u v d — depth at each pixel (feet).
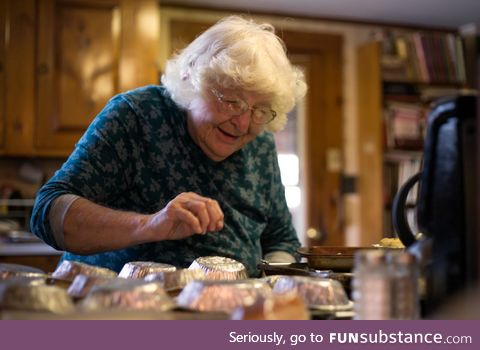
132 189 4.82
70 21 10.70
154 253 4.67
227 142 4.68
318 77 14.19
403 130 13.67
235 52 4.45
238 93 4.44
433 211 3.14
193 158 4.83
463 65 14.01
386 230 13.60
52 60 10.64
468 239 2.95
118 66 10.81
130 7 10.85
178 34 13.17
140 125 4.73
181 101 4.68
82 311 2.33
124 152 4.68
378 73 13.47
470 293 2.91
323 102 14.17
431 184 3.17
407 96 13.84
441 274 2.96
